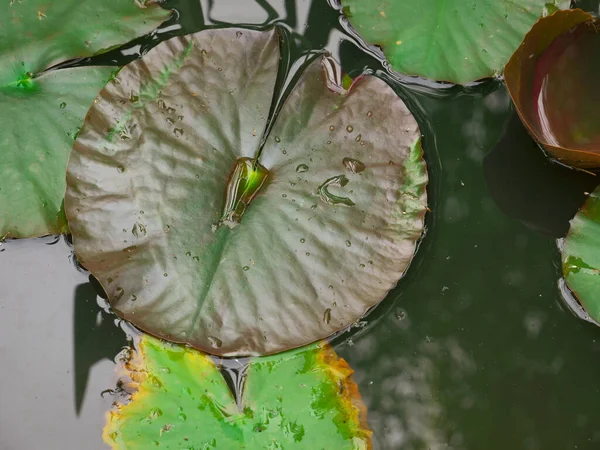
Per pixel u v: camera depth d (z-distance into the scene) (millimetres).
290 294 706
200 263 707
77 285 721
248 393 702
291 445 693
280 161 720
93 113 719
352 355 715
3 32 732
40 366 708
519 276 732
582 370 721
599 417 714
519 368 720
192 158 716
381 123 727
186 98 724
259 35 736
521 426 712
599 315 713
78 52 738
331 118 726
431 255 733
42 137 723
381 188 720
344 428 701
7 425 699
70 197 710
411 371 716
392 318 724
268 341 700
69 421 701
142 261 706
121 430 697
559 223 740
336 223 714
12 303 717
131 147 717
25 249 724
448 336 723
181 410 698
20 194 715
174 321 699
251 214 712
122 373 707
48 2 738
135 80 725
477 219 740
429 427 708
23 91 729
